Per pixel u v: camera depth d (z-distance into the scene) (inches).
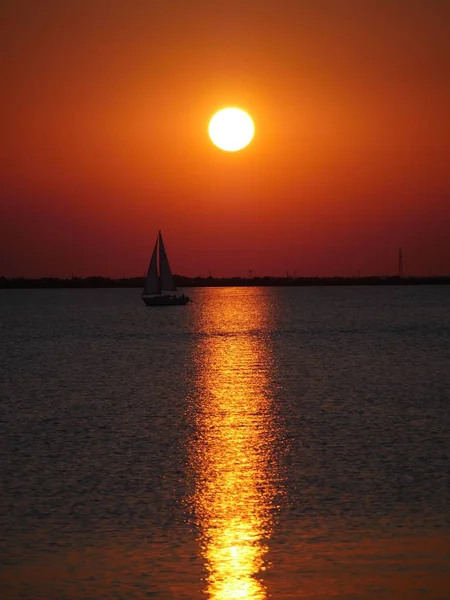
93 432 2262.6
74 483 1643.7
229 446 2032.5
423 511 1412.4
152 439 2142.0
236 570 1148.5
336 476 1686.8
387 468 1756.9
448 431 2233.0
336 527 1328.7
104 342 6496.1
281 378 3732.8
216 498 1518.2
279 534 1298.0
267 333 7396.7
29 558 1200.8
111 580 1117.7
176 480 1665.8
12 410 2743.6
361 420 2443.4
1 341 6717.5
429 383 3496.6
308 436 2167.8
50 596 1069.1
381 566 1152.8
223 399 2987.2
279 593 1069.1
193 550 1228.5
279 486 1606.8
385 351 5349.4
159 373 4033.0
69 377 3890.3
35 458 1898.4
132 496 1537.9
